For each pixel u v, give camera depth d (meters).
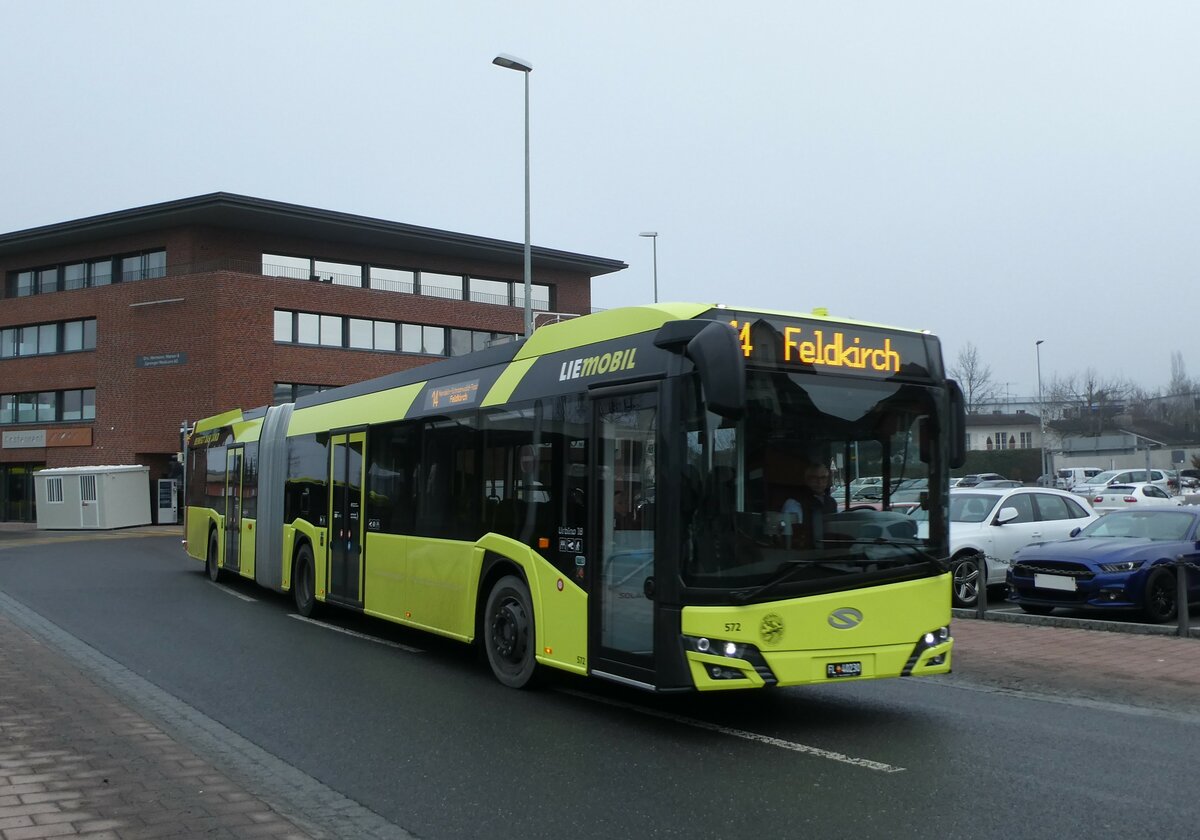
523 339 9.11
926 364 7.60
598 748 6.77
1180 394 86.69
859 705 8.15
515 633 8.69
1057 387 89.62
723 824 5.20
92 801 5.36
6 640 11.37
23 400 46.06
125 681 9.08
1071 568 12.36
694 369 6.83
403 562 10.67
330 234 44.00
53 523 41.00
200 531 19.66
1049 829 5.09
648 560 7.01
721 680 6.59
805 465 7.00
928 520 7.38
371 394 12.04
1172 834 5.02
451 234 45.38
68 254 45.06
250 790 5.70
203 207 39.97
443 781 6.03
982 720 7.61
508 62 26.17
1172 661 9.80
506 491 8.85
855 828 5.12
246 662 10.13
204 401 40.38
